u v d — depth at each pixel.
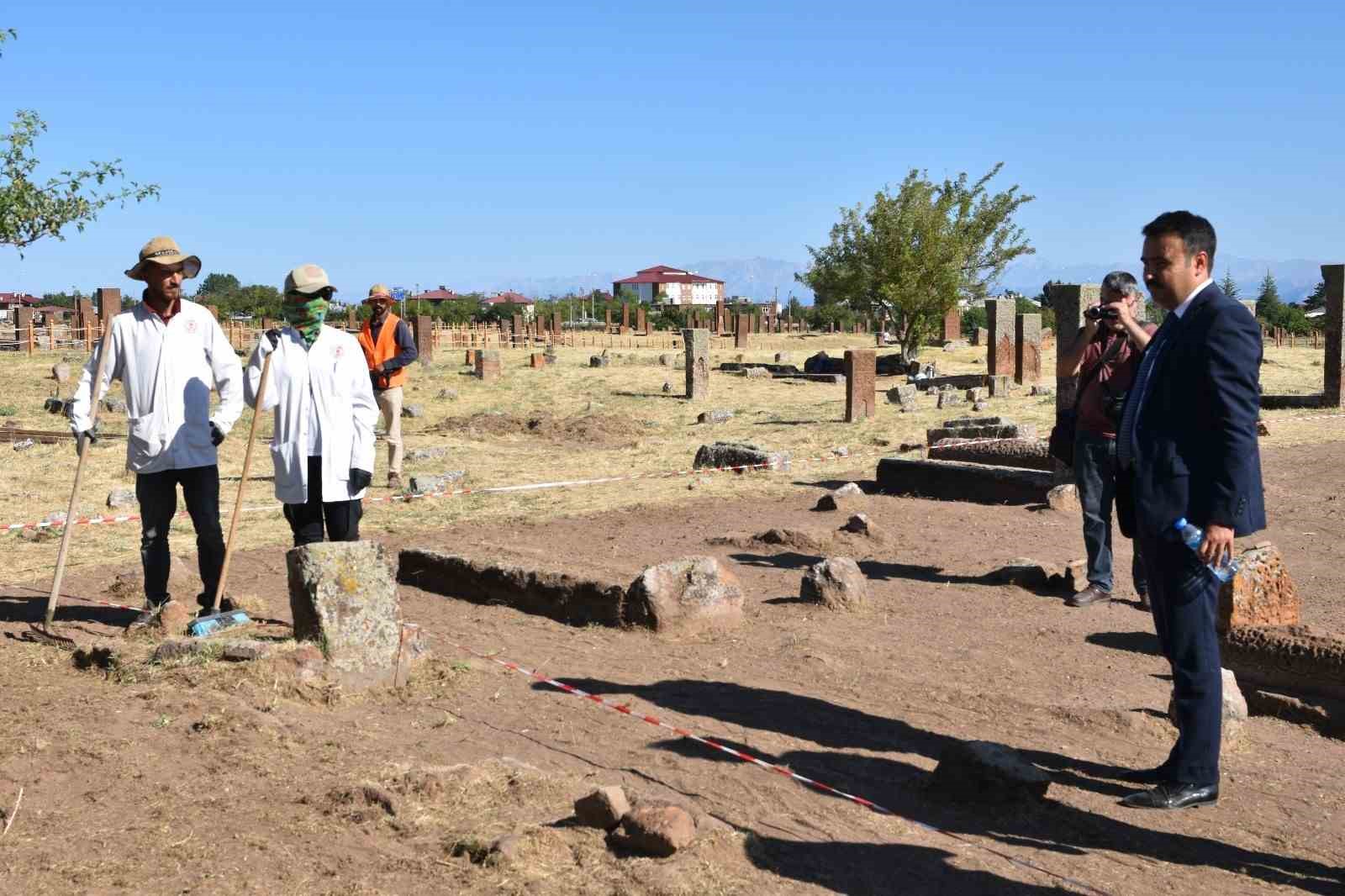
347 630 5.82
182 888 3.77
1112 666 6.60
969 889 3.93
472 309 88.44
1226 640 6.29
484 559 8.33
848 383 21.86
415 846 4.07
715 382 31.83
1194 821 4.56
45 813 4.36
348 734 5.21
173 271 6.96
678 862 3.93
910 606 7.96
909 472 13.13
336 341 7.05
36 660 6.39
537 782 4.57
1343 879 4.11
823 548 9.97
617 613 7.32
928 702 5.96
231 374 7.12
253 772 4.73
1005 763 4.64
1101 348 7.90
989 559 9.50
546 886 3.79
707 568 7.31
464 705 5.71
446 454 17.69
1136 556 7.82
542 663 6.55
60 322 57.06
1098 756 5.23
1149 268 4.66
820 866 4.05
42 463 16.23
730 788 4.73
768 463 15.58
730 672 6.43
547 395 28.44
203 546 7.21
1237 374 4.41
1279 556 6.82
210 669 5.83
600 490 13.97
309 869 3.90
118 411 22.89
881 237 37.91
